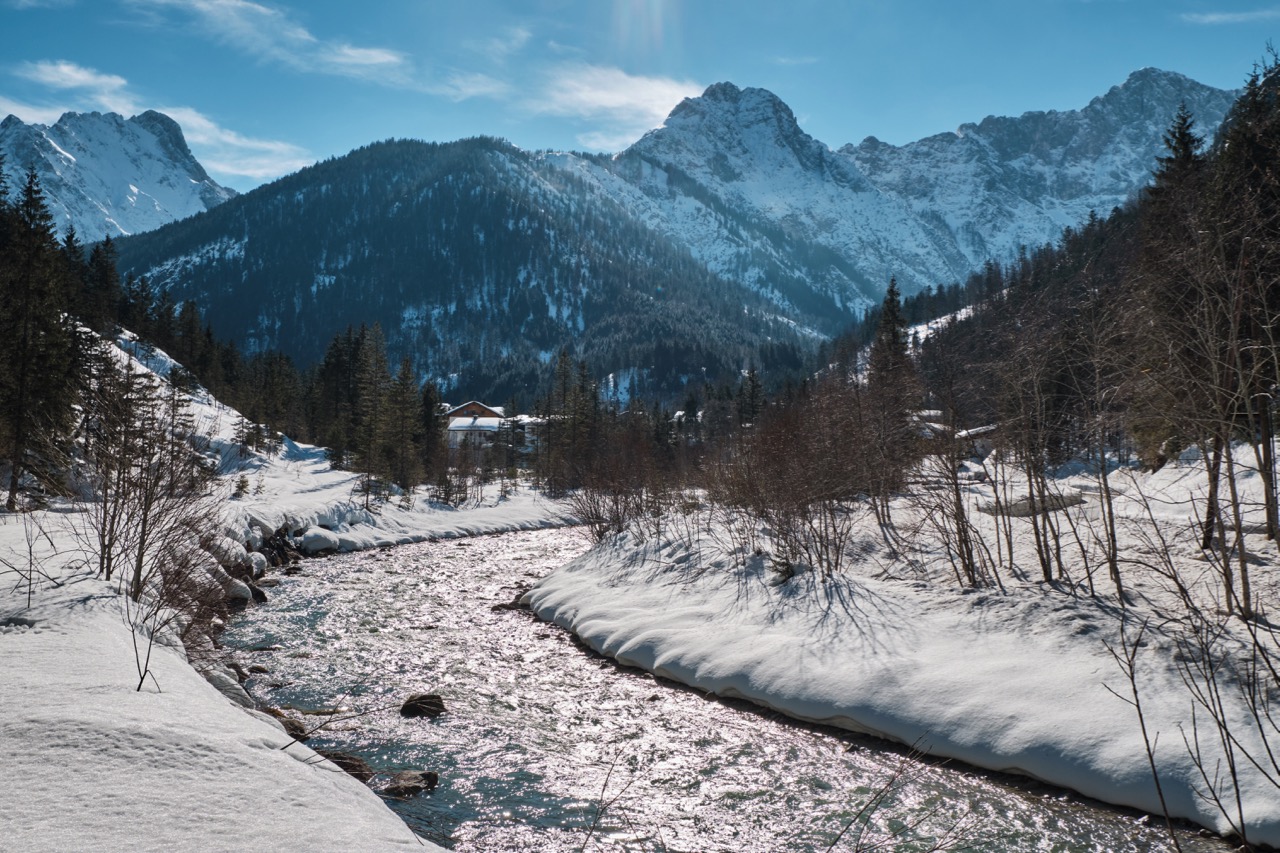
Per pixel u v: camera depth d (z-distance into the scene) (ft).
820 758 35.91
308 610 64.03
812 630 47.96
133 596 41.11
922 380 71.72
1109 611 42.47
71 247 232.73
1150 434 70.28
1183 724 32.07
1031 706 35.78
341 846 16.63
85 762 18.57
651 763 35.09
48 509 81.71
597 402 322.75
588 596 64.18
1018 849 27.89
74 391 93.25
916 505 71.36
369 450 190.49
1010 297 64.23
